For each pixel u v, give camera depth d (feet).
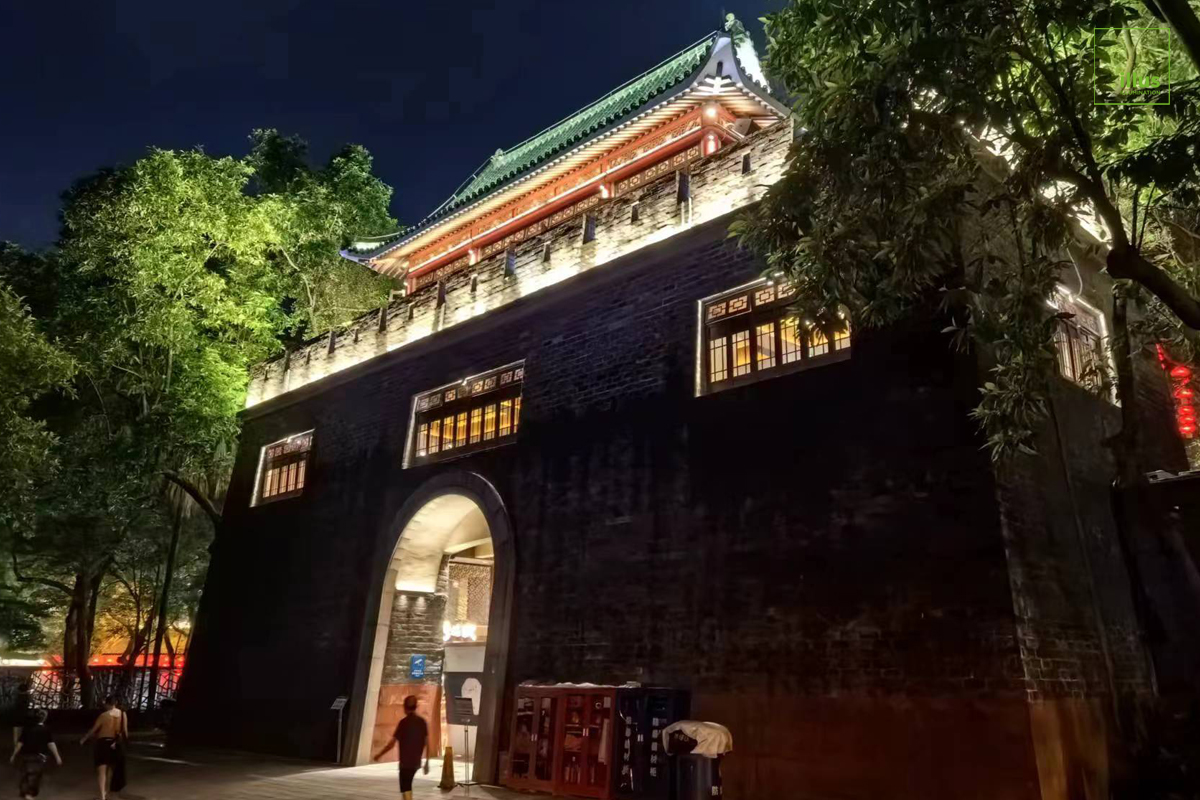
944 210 27.12
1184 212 38.24
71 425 82.99
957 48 25.39
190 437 70.18
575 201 64.59
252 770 49.37
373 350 63.82
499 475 49.37
